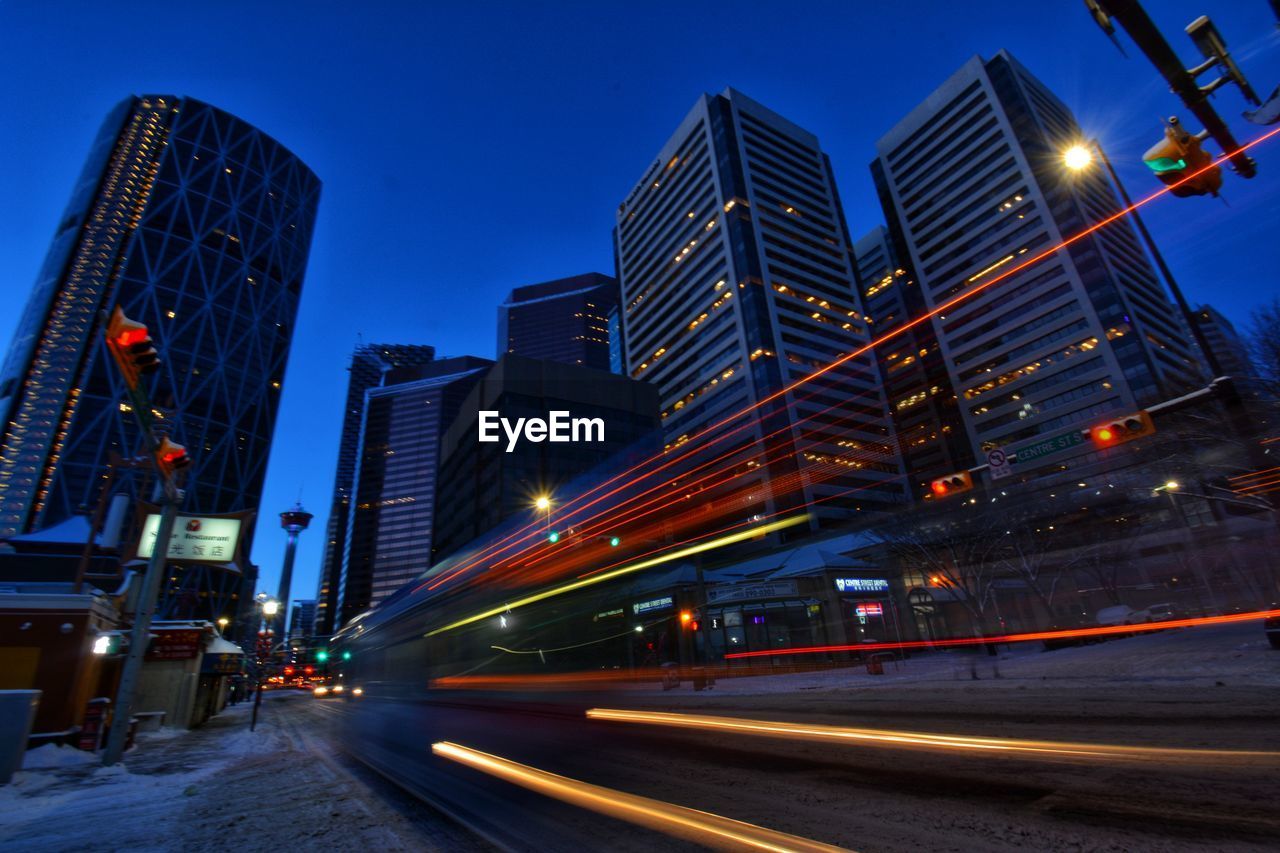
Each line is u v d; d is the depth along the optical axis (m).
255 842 5.99
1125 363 81.56
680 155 117.69
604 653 48.38
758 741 10.84
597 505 85.19
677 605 41.59
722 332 99.50
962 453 96.94
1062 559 43.66
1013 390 92.12
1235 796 5.40
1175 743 7.73
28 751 12.32
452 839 5.90
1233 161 6.08
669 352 111.31
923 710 13.09
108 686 20.09
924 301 107.94
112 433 141.62
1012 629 47.78
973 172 104.69
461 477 98.06
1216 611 48.22
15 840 6.26
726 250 101.38
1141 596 58.03
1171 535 56.00
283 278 190.12
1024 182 97.00
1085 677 16.69
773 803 6.54
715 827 5.80
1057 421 86.44
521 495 82.12
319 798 8.20
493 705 27.00
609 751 11.05
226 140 191.00
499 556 73.75
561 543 61.19
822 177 116.88
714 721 14.19
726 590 39.44
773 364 91.44
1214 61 5.47
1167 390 23.64
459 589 80.81
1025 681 17.33
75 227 168.00
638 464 92.56
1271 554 50.09
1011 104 101.31
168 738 18.34
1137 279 93.12
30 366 148.75
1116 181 14.88
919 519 37.75
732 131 108.81
